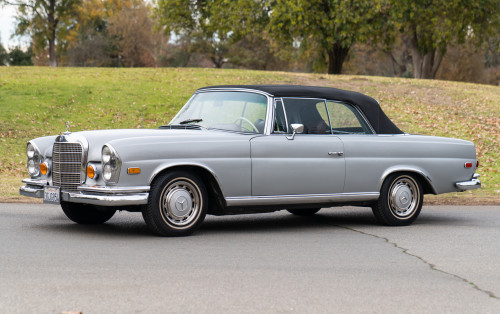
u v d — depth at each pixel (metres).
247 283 6.60
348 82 38.69
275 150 9.73
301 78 39.50
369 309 5.77
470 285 6.78
